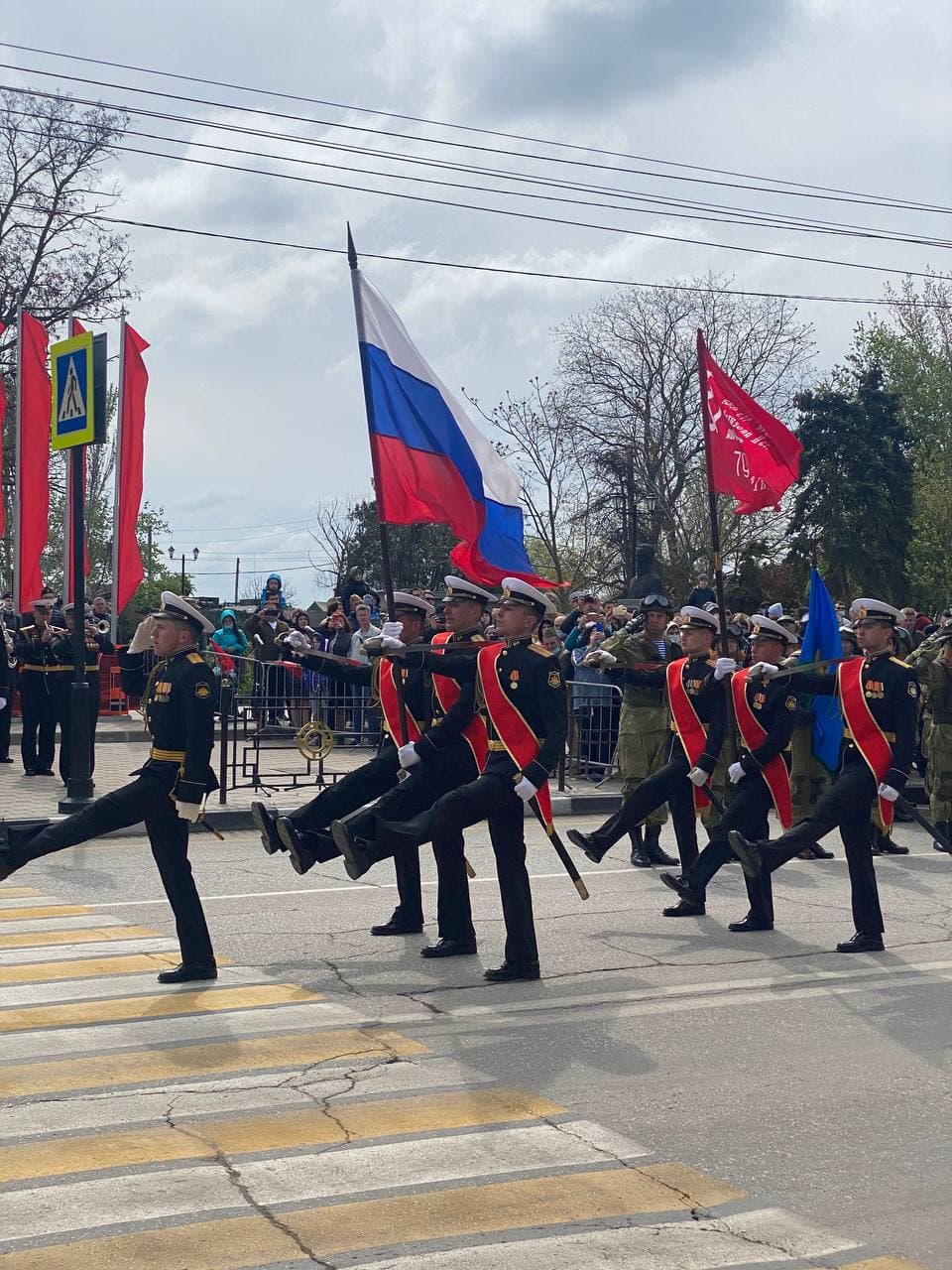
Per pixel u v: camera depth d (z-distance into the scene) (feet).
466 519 32.32
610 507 153.89
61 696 51.85
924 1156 16.24
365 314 31.45
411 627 29.04
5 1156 15.79
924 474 164.04
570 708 52.37
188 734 22.94
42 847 22.63
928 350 181.57
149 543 214.48
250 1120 17.02
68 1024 21.11
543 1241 13.74
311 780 49.52
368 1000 22.75
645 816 29.71
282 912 29.86
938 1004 23.11
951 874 36.50
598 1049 20.30
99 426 40.34
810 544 159.12
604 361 153.28
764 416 37.86
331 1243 13.65
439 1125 16.93
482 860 37.22
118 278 114.93
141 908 29.76
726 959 26.09
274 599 60.70
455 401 32.71
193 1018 21.50
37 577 60.23
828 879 35.60
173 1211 14.33
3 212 109.40
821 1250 13.69
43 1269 13.05
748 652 49.90
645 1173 15.56
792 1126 17.16
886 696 26.78
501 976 24.18
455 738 24.99
